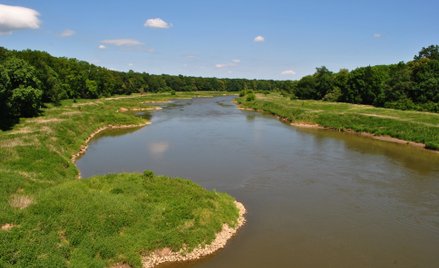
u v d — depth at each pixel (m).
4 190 20.84
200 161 37.69
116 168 35.03
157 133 55.34
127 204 20.73
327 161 38.31
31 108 54.25
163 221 19.97
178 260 17.95
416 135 50.28
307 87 119.19
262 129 60.41
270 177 32.16
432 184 30.73
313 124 66.12
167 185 24.66
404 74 78.50
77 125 51.69
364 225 22.52
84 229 17.97
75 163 36.81
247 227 21.81
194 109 96.94
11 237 15.99
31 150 31.16
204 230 19.80
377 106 83.75
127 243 18.02
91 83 108.06
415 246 20.00
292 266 17.69
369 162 38.22
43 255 15.62
